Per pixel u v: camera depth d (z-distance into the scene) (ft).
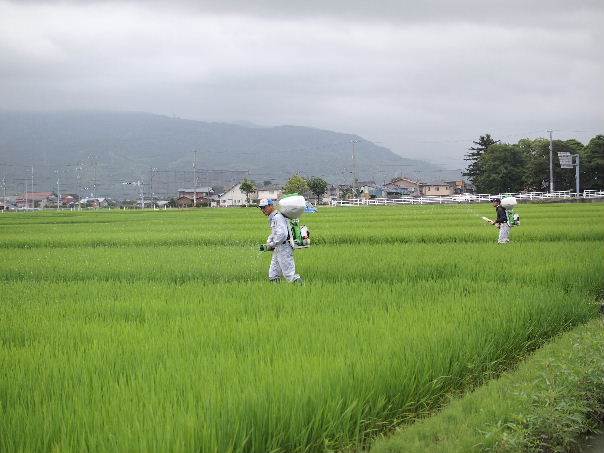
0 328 28.99
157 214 249.14
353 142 415.03
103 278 52.70
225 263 58.23
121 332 27.58
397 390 20.92
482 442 18.19
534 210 179.93
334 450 17.93
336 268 51.85
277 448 16.58
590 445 20.92
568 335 31.22
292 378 19.65
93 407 17.74
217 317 30.58
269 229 119.34
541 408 19.92
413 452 17.98
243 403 17.57
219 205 519.60
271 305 34.22
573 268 47.98
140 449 14.83
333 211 224.94
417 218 150.10
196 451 15.40
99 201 594.24
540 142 375.86
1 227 149.28
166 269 54.75
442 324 27.81
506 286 40.83
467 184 547.08
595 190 347.97
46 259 65.31
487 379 25.22
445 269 50.31
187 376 19.90
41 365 22.15
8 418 17.24
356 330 26.89
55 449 15.17
